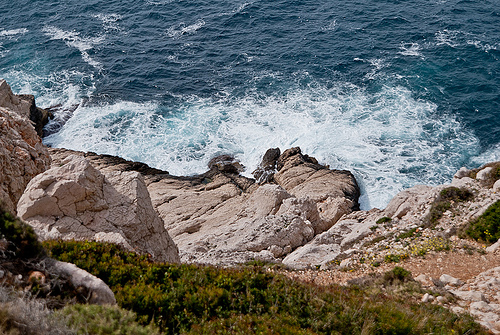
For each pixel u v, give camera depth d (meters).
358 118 53.25
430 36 67.38
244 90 59.44
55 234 15.50
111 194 18.30
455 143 48.34
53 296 9.73
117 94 59.44
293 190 42.41
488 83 56.53
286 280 14.15
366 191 43.47
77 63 65.62
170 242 20.55
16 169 23.20
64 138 51.88
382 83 58.72
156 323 11.02
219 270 13.86
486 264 18.77
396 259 20.22
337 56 64.81
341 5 78.81
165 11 79.12
